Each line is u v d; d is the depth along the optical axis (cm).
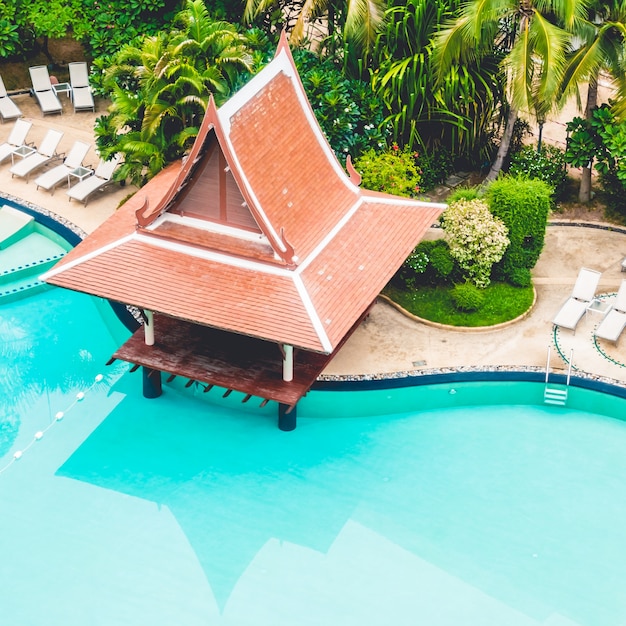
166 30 3500
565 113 3619
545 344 2722
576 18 2767
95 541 2234
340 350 2689
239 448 2483
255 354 2525
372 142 3119
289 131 2486
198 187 2383
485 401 2636
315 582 2147
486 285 2886
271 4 3359
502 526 2278
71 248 3097
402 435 2533
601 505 2328
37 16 3547
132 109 2927
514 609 2095
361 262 2453
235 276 2353
